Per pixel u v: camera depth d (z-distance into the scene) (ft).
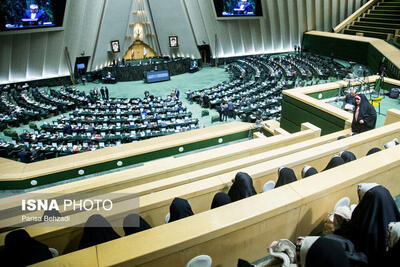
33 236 12.07
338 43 95.14
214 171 17.24
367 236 8.55
